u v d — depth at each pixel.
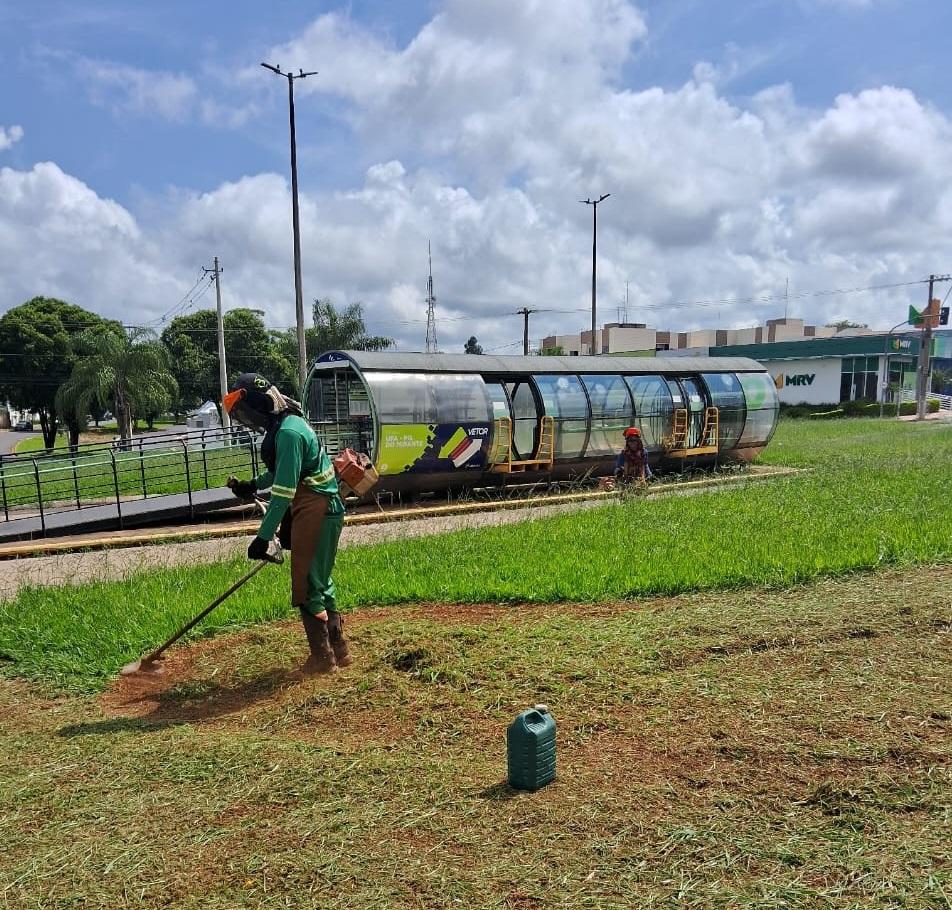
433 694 4.81
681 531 9.55
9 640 6.62
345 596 7.25
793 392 57.34
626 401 18.16
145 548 12.25
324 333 47.81
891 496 11.85
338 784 3.74
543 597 7.00
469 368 16.19
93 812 3.62
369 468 5.61
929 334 46.91
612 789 3.55
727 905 2.69
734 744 3.92
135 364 35.69
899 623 5.72
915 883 2.75
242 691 5.26
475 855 3.08
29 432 77.38
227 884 2.99
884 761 3.69
